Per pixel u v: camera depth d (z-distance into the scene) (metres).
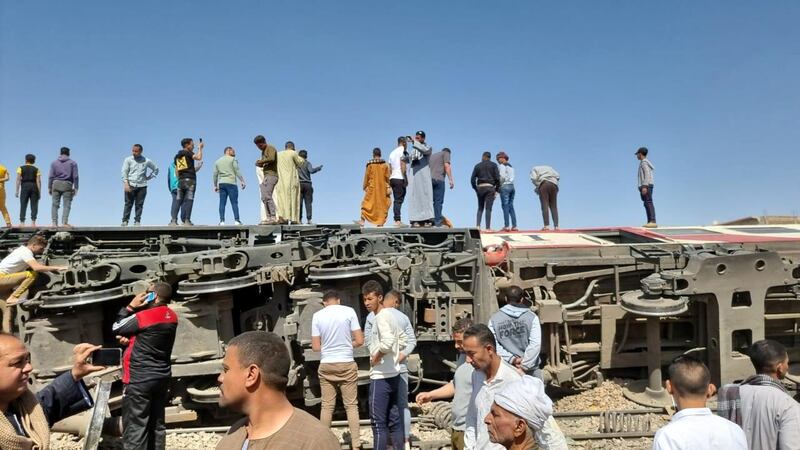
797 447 3.30
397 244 8.84
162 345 5.66
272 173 10.80
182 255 7.86
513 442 2.83
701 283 8.24
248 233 9.73
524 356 5.94
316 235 9.39
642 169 12.21
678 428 2.90
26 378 2.68
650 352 8.37
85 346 3.37
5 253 8.88
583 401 8.55
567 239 10.38
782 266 8.48
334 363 6.13
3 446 2.53
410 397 8.66
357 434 6.17
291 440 2.18
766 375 3.62
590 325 9.52
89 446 4.77
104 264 7.56
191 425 7.84
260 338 2.33
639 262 9.41
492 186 12.20
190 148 11.26
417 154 11.71
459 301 8.69
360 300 8.16
